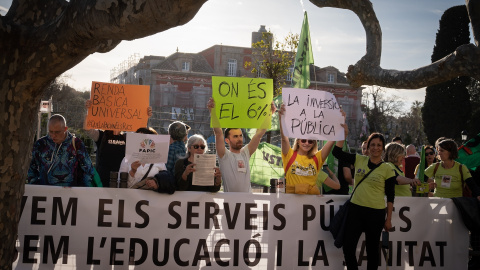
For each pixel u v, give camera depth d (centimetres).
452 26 4122
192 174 616
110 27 312
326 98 620
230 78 600
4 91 358
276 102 1099
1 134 361
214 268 607
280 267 623
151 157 564
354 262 594
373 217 592
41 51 350
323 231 634
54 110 2245
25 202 579
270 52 2931
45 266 581
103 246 589
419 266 671
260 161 1033
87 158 616
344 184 799
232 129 625
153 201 597
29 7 379
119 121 632
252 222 616
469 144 912
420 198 674
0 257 371
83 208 588
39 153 601
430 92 4434
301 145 627
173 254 599
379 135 604
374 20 636
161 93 6619
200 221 605
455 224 686
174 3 291
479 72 537
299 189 617
